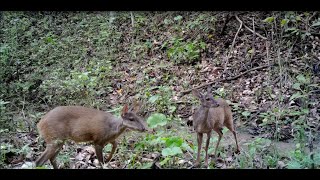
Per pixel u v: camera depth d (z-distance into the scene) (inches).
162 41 253.1
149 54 245.1
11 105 185.3
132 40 257.3
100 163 131.5
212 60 227.9
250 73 210.5
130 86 211.8
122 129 130.7
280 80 191.9
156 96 178.5
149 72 224.8
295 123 157.8
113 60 243.1
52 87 199.9
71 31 275.3
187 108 186.2
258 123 168.2
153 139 140.2
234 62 223.3
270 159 126.8
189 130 164.6
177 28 258.7
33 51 248.7
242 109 180.1
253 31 237.1
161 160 133.8
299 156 125.8
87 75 208.8
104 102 196.7
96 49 253.1
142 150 138.6
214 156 137.6
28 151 139.2
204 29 248.8
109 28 270.7
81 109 132.6
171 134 155.9
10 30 260.4
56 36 271.7
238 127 166.2
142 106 184.4
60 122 128.6
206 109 127.8
